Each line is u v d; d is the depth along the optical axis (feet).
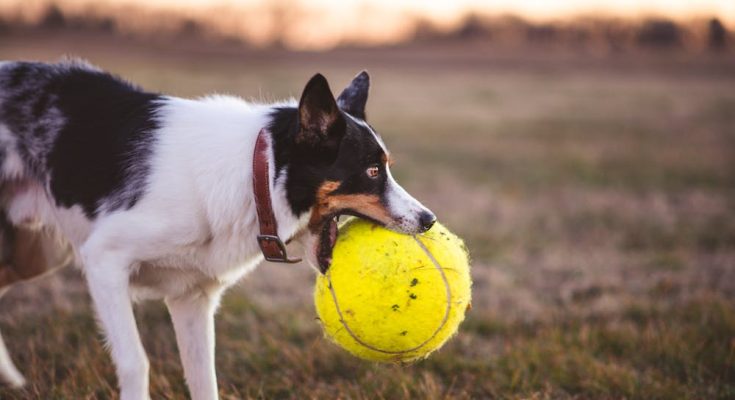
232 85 72.54
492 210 26.81
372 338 9.68
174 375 12.83
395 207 10.16
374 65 131.13
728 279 18.81
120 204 10.07
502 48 170.71
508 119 57.93
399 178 32.24
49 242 12.34
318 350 13.85
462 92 83.76
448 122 55.16
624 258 20.86
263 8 168.55
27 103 11.13
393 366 13.34
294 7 167.32
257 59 136.87
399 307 9.48
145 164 10.11
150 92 11.33
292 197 10.01
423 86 91.91
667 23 166.20
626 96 80.38
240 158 10.12
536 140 46.32
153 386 12.21
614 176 34.09
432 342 9.86
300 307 16.58
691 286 18.06
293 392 12.44
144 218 9.91
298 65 123.54
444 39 175.42
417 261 9.63
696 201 28.86
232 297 16.74
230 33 171.53
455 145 43.68
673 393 12.19
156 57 132.36
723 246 22.16
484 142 45.19
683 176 34.19
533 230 24.12
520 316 16.12
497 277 18.81
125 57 127.13
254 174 9.99
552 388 12.66
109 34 168.45
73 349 13.62
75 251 11.26
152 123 10.52
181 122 10.47
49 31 163.43
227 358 13.71
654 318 15.79
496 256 20.93
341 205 10.25
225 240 10.29
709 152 41.42
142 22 171.01
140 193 9.97
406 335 9.64
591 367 13.05
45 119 11.00
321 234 10.45
